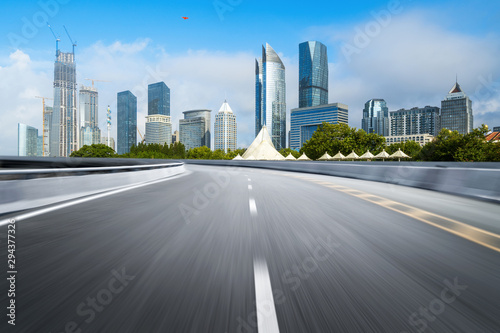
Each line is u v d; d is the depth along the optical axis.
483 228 5.02
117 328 2.04
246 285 2.71
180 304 2.36
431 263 3.33
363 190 10.90
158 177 16.23
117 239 4.18
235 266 3.17
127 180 12.30
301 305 2.37
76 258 3.36
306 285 2.72
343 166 20.62
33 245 3.84
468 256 3.58
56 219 5.48
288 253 3.62
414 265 3.26
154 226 5.01
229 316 2.20
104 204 7.28
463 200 8.43
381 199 8.52
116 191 10.04
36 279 2.78
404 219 5.73
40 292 2.52
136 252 3.62
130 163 47.78
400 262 3.35
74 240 4.11
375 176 16.20
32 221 5.29
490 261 3.41
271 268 3.12
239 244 3.98
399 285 2.75
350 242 4.12
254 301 2.42
